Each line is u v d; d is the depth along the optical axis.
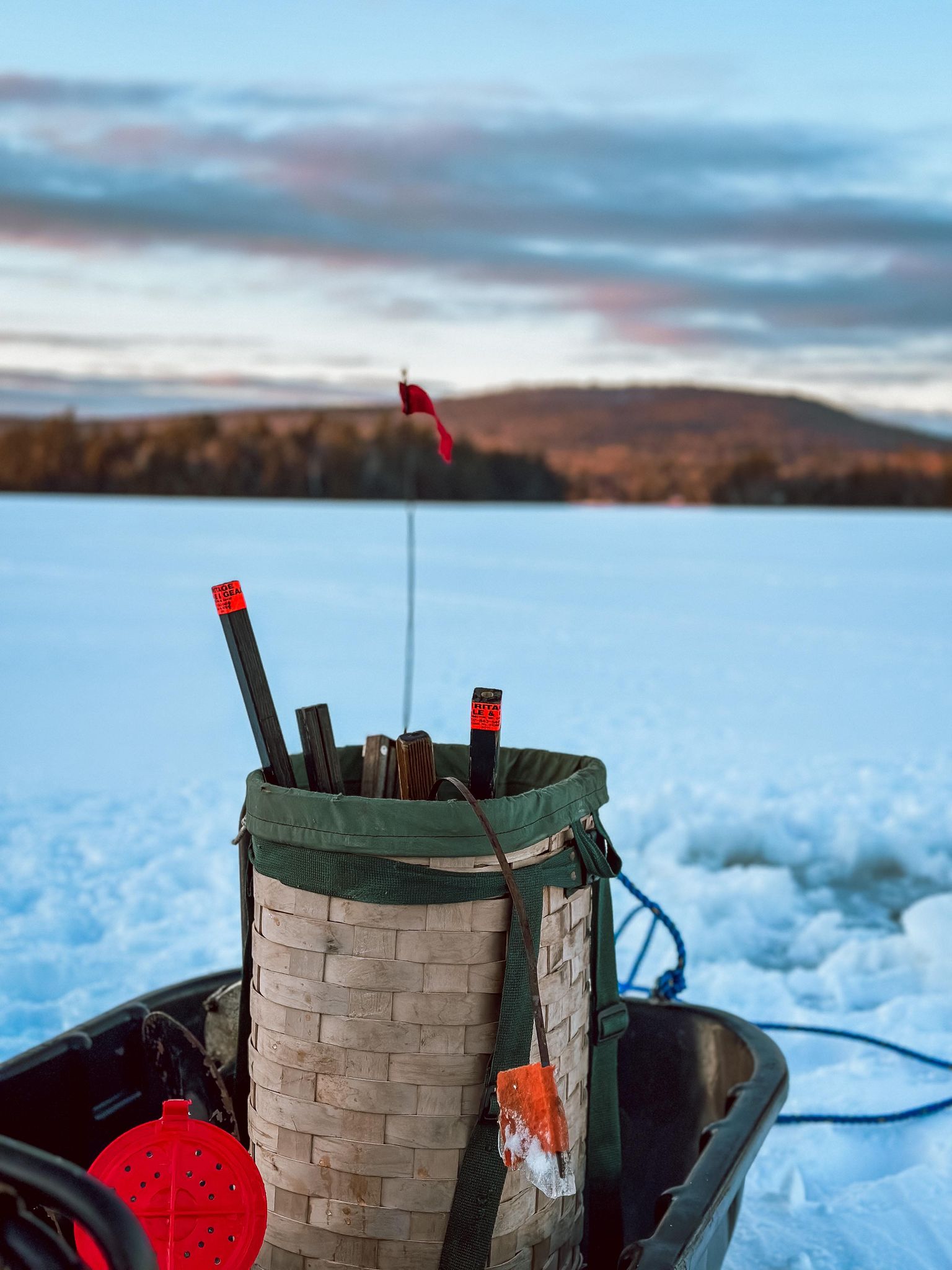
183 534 31.58
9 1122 1.91
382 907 1.55
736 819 5.57
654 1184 2.30
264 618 14.34
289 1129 1.63
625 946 4.29
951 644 12.77
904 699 9.41
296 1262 1.63
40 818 5.71
